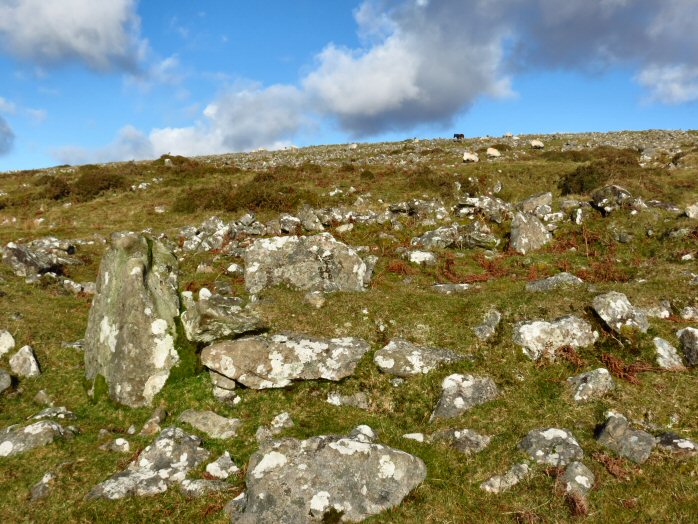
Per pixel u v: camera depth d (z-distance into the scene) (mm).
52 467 8898
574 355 11758
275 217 29156
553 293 14281
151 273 12266
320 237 17688
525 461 8422
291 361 11555
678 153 40625
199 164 51062
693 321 12969
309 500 7414
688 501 7164
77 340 14516
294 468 7770
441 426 9984
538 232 23250
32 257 19812
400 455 8227
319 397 11273
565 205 26344
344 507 7438
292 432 9930
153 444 9312
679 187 28625
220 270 20578
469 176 37094
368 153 62469
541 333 12203
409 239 24469
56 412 10922
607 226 23141
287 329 12859
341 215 27406
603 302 12703
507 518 7344
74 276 20859
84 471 8844
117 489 8125
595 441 8805
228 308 12828
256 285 17125
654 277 16828
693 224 20891
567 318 12555
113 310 11984
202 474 8695
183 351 11789
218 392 11227
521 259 21078
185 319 12055
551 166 38344
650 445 8383
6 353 13266
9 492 8273
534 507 7445
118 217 31516
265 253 17562
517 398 10602
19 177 48531
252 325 12250
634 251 21156
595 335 12266
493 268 20422
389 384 11398
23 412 11344
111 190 38656
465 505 7691
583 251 22047
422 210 27672
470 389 10719
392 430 9969
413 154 57406
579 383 10531
